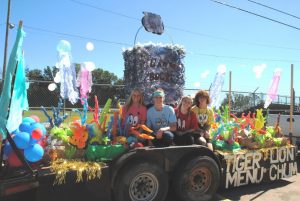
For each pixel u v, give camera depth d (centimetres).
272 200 541
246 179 573
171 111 511
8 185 357
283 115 883
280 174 623
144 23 574
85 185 399
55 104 1058
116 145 447
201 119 553
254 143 593
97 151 431
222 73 738
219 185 538
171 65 578
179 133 524
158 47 570
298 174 711
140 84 552
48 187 377
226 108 656
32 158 378
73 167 396
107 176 417
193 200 497
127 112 496
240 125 611
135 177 443
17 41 351
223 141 579
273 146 621
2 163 378
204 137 551
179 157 488
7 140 368
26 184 368
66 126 457
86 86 496
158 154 466
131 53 562
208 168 510
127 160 435
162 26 595
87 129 443
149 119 507
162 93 505
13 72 348
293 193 579
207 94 557
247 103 1300
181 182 483
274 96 695
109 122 466
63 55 458
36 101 1055
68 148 428
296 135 848
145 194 455
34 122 404
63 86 466
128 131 485
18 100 363
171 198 523
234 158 554
